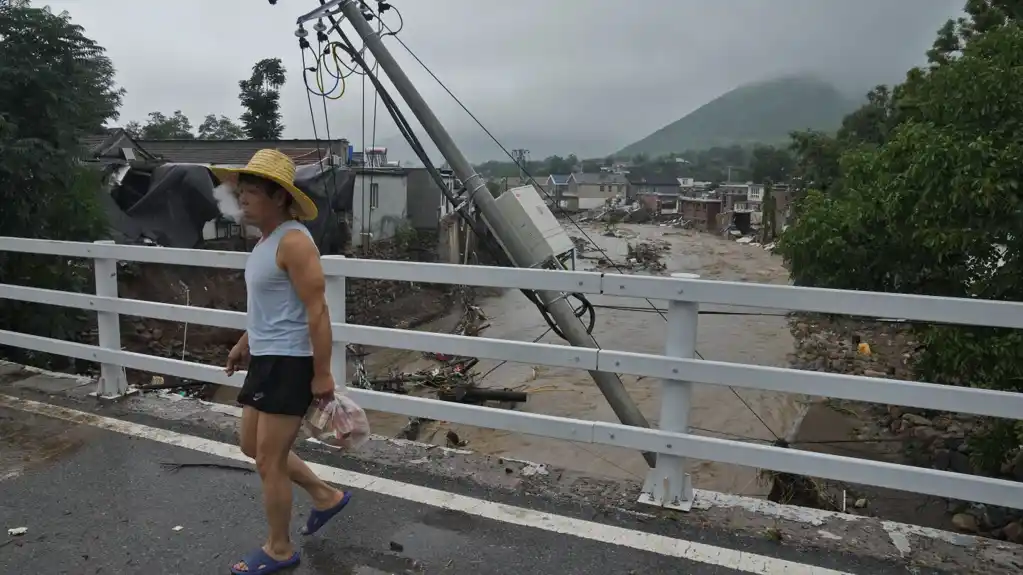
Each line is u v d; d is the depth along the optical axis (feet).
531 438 45.60
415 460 13.12
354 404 9.81
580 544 10.39
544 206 34.83
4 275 32.22
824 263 35.60
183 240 61.67
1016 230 27.37
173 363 15.61
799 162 131.03
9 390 17.06
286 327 9.11
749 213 229.25
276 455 9.32
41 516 11.21
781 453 10.66
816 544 10.35
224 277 64.80
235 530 10.84
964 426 43.68
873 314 9.91
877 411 50.47
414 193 114.01
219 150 101.71
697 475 37.88
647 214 319.68
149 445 13.96
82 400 16.43
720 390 57.93
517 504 11.56
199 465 13.09
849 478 10.32
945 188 28.22
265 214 9.04
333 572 9.67
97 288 16.42
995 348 26.71
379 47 34.96
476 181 34.58
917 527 10.83
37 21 32.30
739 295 10.64
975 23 54.85
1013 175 27.14
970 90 29.84
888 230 32.32
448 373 59.26
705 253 177.47
